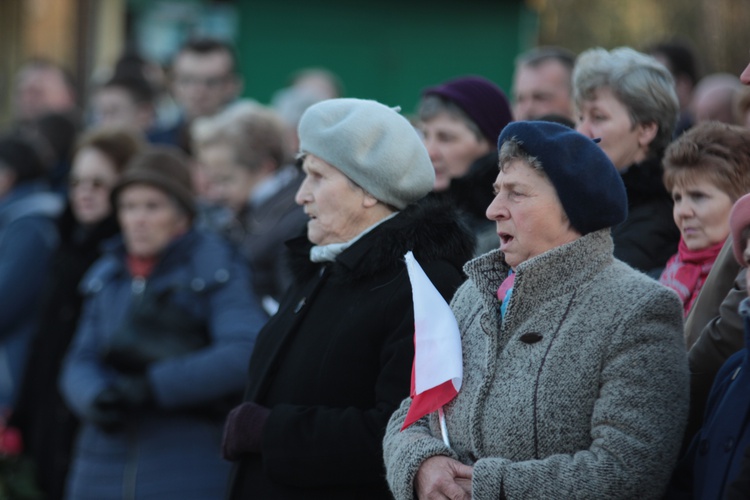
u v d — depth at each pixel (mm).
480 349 8742
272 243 15156
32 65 26859
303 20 36812
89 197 16891
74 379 14484
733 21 26438
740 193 9656
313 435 9664
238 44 36844
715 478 7855
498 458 8102
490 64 36156
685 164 9789
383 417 9469
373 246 9992
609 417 7883
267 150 17359
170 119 25656
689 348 9297
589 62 11273
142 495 13727
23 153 19453
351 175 10133
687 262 9992
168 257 14562
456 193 11734
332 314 10078
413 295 9078
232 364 13680
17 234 18797
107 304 14852
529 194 8359
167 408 13664
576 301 8258
